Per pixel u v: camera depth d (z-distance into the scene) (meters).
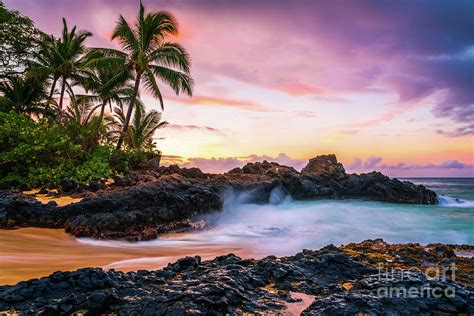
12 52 30.39
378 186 29.84
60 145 17.20
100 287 4.18
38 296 3.94
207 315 3.60
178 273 5.04
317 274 5.12
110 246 9.92
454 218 18.19
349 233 13.27
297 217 17.62
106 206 12.53
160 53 23.52
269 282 4.78
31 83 29.84
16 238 9.91
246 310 3.86
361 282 4.43
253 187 21.66
